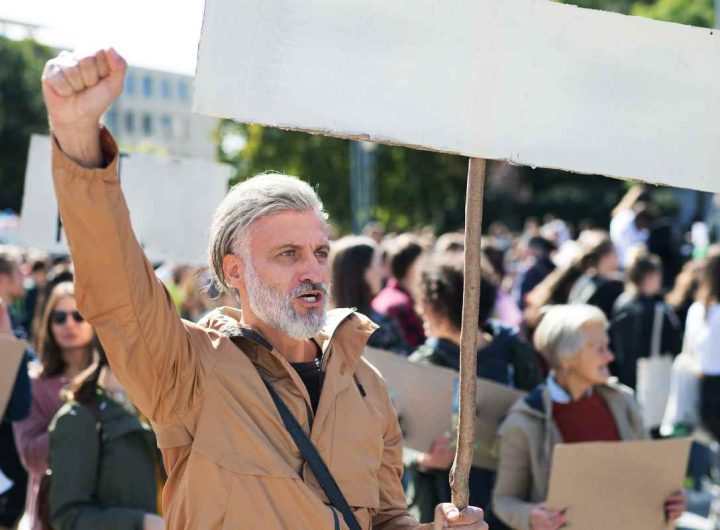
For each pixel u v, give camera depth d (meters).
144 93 64.56
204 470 3.02
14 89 56.47
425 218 55.56
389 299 7.81
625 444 5.09
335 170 50.84
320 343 3.45
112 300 2.84
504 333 6.27
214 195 6.55
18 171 56.91
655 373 10.02
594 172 3.03
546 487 5.31
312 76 2.81
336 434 3.20
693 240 22.66
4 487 5.70
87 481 4.68
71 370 6.04
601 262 10.14
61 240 6.40
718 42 3.11
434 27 2.91
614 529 5.08
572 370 5.44
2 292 8.49
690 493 10.92
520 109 2.97
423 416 5.72
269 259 3.22
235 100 2.76
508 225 60.31
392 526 3.45
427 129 2.90
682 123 3.09
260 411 3.11
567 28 3.00
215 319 3.38
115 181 2.76
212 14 2.75
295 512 3.02
